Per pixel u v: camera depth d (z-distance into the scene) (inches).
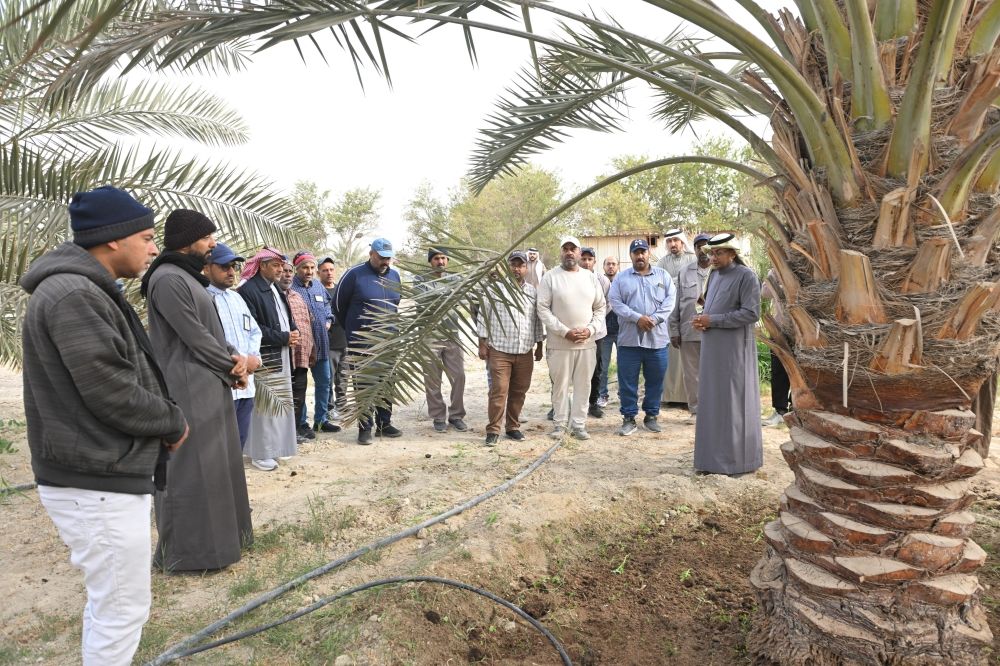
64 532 86.9
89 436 85.5
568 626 123.5
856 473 89.6
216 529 139.9
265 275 221.3
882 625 88.9
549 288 252.5
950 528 88.5
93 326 83.4
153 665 105.7
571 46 98.9
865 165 86.2
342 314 260.7
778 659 98.8
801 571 94.8
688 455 224.8
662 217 1165.1
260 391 204.5
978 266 84.1
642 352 258.8
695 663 110.3
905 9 85.9
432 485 196.4
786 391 263.6
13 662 110.5
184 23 91.0
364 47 93.4
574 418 255.4
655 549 155.8
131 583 89.6
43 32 61.2
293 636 114.3
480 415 314.7
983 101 80.5
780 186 97.7
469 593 128.4
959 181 80.7
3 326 163.0
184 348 137.0
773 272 103.2
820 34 93.7
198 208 186.9
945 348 83.5
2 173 153.5
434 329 134.6
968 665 89.6
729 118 100.9
